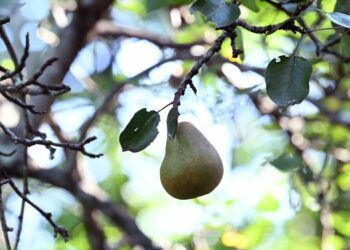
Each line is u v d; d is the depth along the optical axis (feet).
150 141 4.53
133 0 8.79
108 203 8.49
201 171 4.68
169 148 4.73
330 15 4.62
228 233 8.84
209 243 8.93
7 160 7.64
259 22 6.20
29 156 7.98
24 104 5.15
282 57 4.59
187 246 8.93
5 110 7.47
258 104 7.76
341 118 8.20
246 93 7.23
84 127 8.23
